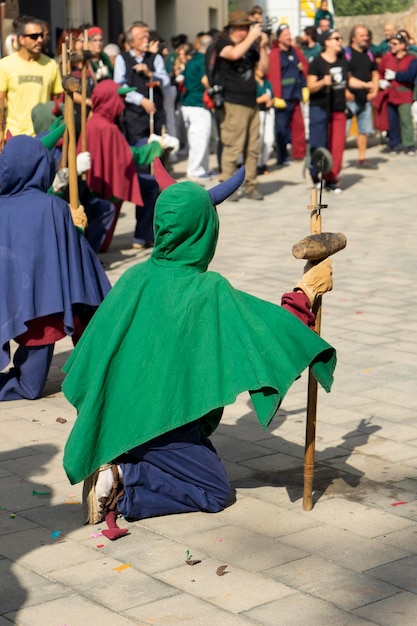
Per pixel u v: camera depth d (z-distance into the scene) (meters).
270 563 8.38
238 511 9.45
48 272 12.24
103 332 9.06
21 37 20.25
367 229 23.64
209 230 9.07
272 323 8.83
